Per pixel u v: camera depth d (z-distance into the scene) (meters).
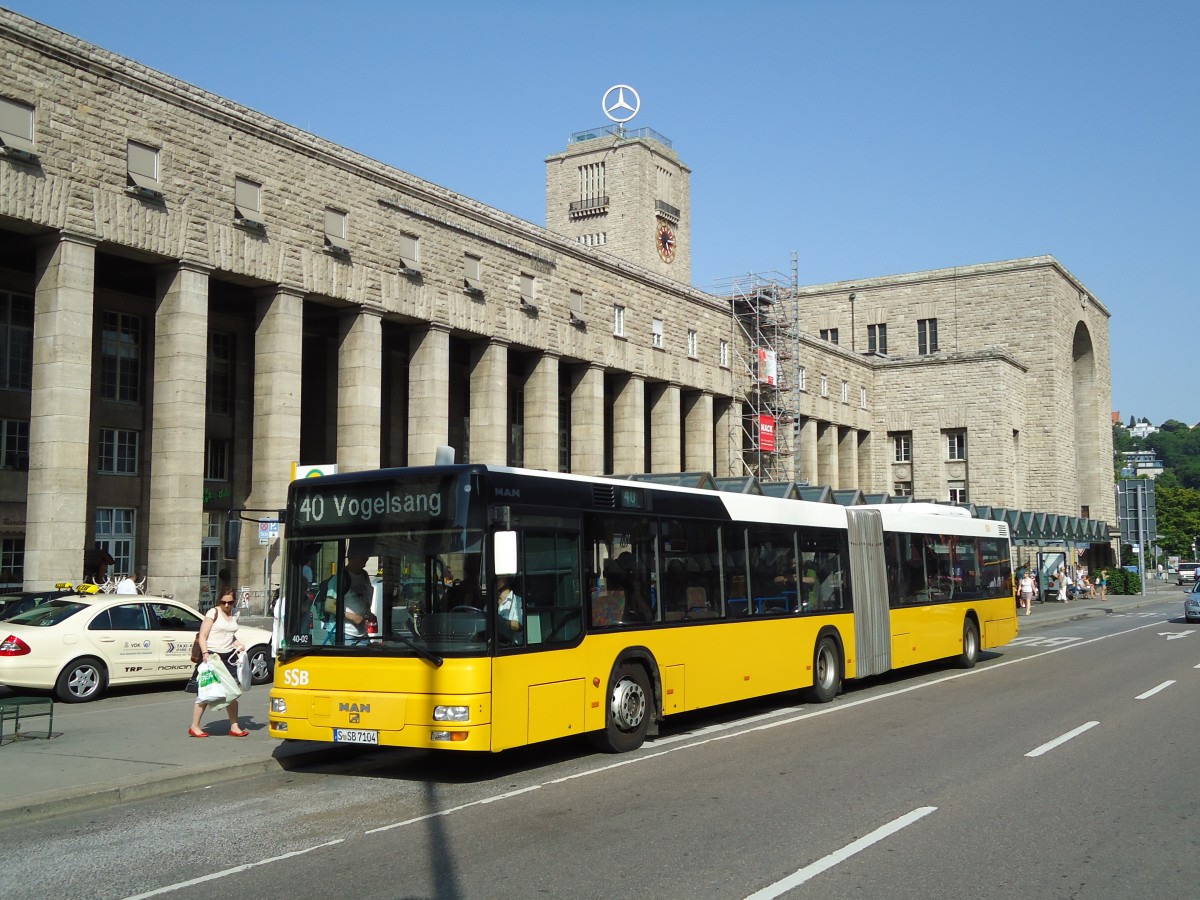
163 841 8.80
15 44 24.08
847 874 7.47
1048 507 70.38
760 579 16.06
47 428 24.70
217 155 28.69
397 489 11.48
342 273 32.28
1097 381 83.56
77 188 25.23
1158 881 7.30
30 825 9.51
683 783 10.81
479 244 37.69
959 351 73.56
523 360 41.47
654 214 83.31
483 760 12.68
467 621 10.87
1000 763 11.68
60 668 16.92
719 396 53.75
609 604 12.84
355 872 7.72
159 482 27.48
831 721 15.25
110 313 32.69
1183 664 23.31
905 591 20.69
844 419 65.62
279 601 13.70
